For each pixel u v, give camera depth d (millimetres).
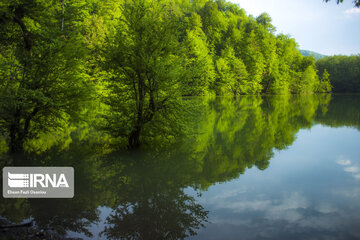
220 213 5676
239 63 55656
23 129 10516
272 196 6582
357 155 10453
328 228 4957
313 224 5117
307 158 10156
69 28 11117
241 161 9859
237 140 13500
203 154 10805
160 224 5188
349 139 13516
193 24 59656
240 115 23594
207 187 7273
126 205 6125
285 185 7348
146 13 11000
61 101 10531
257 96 56875
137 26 10641
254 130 16359
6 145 11664
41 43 10023
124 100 11547
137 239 4625
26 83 10016
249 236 4699
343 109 28641
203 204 6160
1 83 9477
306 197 6504
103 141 12891
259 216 5496
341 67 90438
